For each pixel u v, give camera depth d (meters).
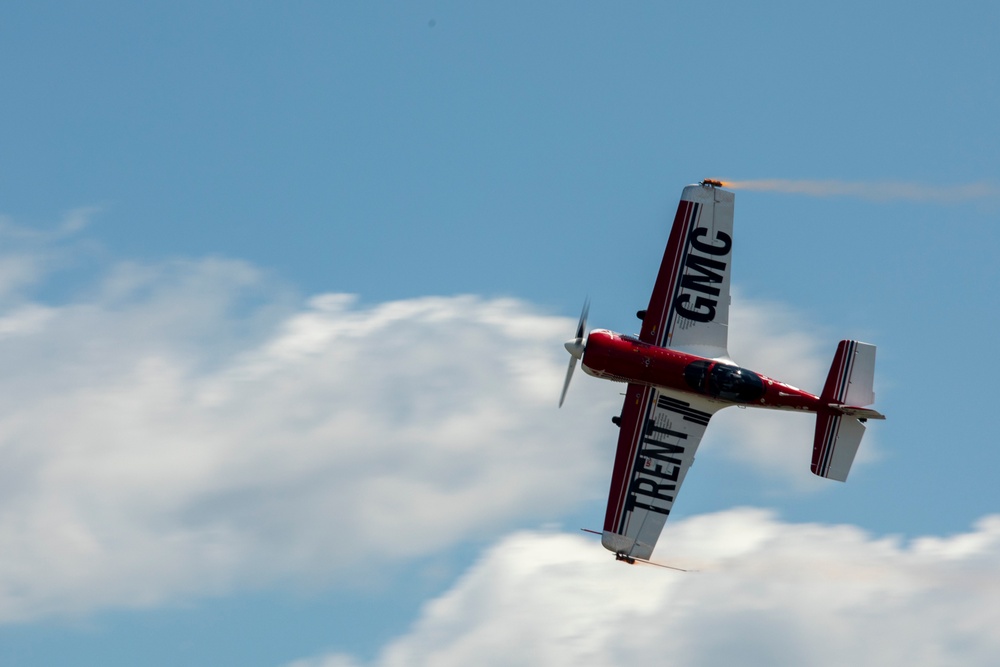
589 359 107.94
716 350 107.38
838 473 105.75
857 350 105.12
